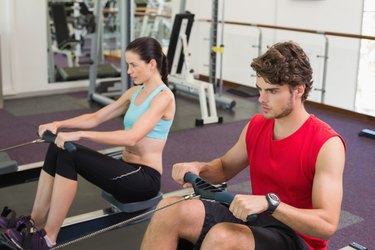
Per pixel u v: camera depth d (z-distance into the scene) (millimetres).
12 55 5445
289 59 1397
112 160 2162
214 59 5453
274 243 1433
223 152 3986
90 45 6164
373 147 4234
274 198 1318
